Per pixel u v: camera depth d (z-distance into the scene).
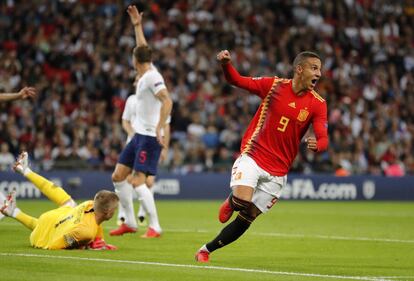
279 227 41.69
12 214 28.88
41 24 79.31
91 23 79.44
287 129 24.94
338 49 86.25
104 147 66.25
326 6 90.25
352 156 73.56
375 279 22.58
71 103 72.19
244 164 24.81
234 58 81.50
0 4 80.12
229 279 21.84
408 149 76.00
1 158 63.38
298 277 22.61
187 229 39.41
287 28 87.38
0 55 74.81
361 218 49.72
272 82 25.19
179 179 66.94
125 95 73.44
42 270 22.81
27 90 29.20
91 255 26.58
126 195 34.25
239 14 86.38
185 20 84.31
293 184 69.38
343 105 78.75
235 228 25.33
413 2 94.62
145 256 27.05
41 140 66.00
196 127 72.75
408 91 83.94
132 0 81.75
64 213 28.19
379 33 89.75
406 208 61.03
